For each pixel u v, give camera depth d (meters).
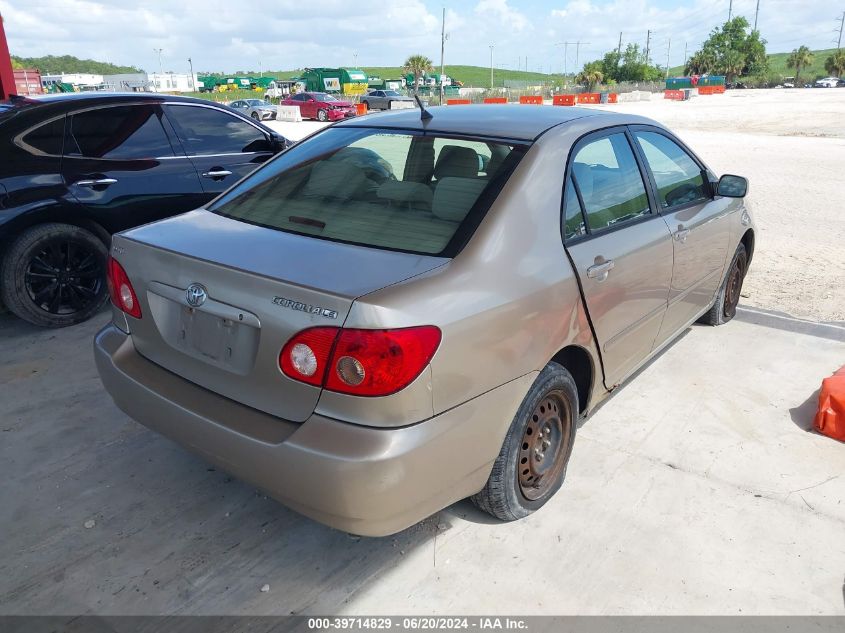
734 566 2.60
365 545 2.69
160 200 5.10
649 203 3.38
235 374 2.30
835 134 20.73
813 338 4.73
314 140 3.29
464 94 68.00
